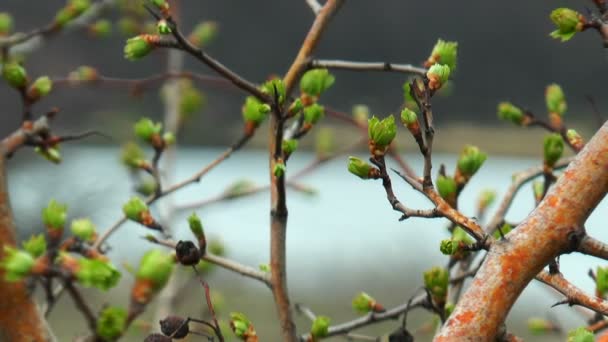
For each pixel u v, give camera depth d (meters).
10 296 0.84
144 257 0.84
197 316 1.61
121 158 1.38
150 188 1.42
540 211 0.84
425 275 0.98
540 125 1.08
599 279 0.97
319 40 0.97
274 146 0.97
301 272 2.89
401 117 0.87
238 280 2.38
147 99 3.89
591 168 0.84
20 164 3.17
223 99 4.72
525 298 2.18
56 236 0.90
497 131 4.83
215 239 1.36
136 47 0.94
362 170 0.87
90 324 0.83
